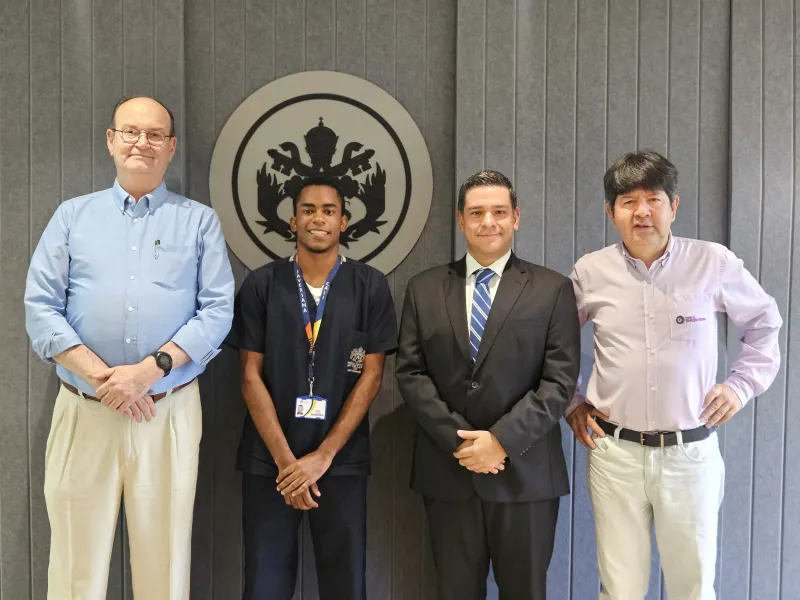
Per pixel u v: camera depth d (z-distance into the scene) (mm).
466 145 2352
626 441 1933
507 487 1895
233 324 2109
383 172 2412
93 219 1983
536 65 2354
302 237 2076
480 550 1968
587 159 2363
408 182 2412
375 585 2412
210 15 2391
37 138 2314
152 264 1949
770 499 2354
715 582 2363
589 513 2381
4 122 2312
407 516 2402
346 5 2400
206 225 2037
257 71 2402
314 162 2402
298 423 2012
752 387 1975
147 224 1983
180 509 1969
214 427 2381
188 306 1977
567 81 2361
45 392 2314
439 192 2408
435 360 1962
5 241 2312
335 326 2055
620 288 1972
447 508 1963
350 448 2062
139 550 1970
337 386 2051
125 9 2316
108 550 1956
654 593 2375
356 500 2066
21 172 2316
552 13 2355
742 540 2361
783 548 2355
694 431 1899
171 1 2316
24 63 2312
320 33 2402
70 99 2316
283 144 2404
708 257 1942
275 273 2123
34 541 2322
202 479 2381
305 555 2375
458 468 1937
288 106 2398
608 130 2365
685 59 2355
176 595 1975
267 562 2023
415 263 2416
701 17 2350
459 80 2348
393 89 2412
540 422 1854
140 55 2318
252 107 2391
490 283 2006
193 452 2008
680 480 1883
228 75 2398
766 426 2348
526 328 1920
